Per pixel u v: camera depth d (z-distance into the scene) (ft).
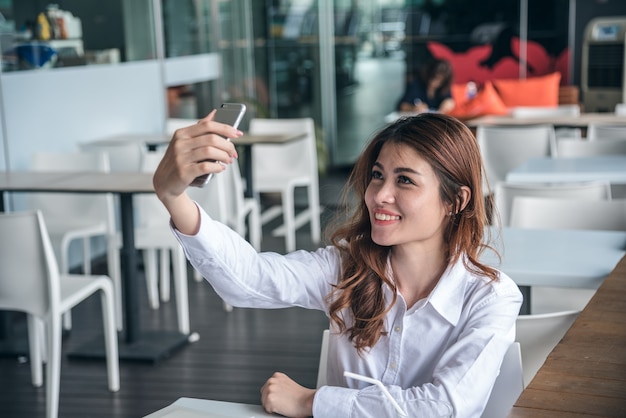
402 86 29.53
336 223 5.84
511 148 19.67
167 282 17.34
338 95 29.78
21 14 18.47
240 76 28.78
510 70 29.25
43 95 19.11
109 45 21.77
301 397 5.24
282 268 5.74
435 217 5.33
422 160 5.28
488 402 5.51
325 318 16.01
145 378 13.08
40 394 12.57
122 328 15.52
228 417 4.93
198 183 4.75
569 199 11.45
